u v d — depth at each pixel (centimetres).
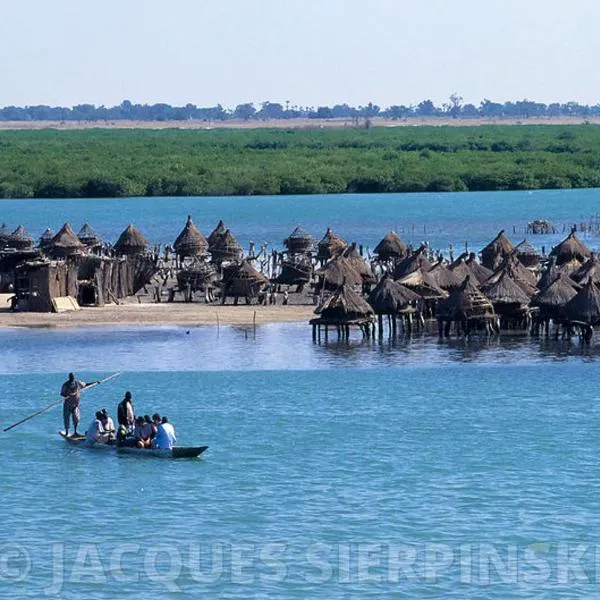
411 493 18850
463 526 17350
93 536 17038
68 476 19800
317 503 18375
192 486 19238
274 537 16950
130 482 19450
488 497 18600
